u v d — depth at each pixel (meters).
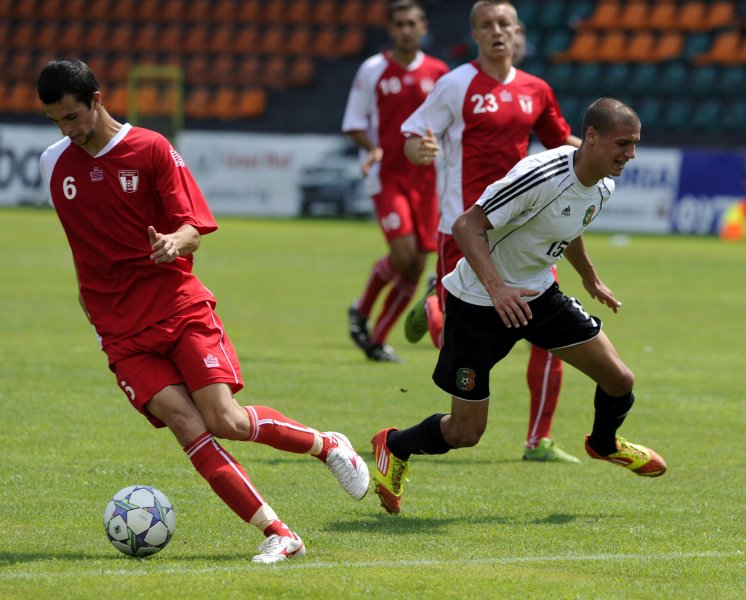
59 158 19.17
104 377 36.38
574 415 33.06
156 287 19.08
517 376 39.19
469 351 21.28
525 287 21.36
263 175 118.75
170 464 25.52
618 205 107.12
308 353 42.75
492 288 19.98
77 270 19.55
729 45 114.75
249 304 56.59
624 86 115.75
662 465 23.06
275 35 133.25
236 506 18.38
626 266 78.00
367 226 110.19
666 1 119.62
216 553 18.66
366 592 16.41
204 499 22.55
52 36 139.38
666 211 105.56
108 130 18.89
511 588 16.81
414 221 41.78
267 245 89.00
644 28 118.62
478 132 29.08
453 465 26.61
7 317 49.34
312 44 132.12
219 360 18.78
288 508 22.06
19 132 122.94
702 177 104.19
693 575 17.75
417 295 61.78
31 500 22.05
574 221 20.67
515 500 23.14
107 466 25.16
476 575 17.48
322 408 32.25
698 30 117.31
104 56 137.88
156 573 17.11
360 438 28.58
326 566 17.80
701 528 21.00
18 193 123.06
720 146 110.88
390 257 41.31
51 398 32.75
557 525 21.11
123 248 19.06
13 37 140.12
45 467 24.91
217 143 120.31
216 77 131.50
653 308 57.97
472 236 20.23
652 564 18.36
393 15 42.97
